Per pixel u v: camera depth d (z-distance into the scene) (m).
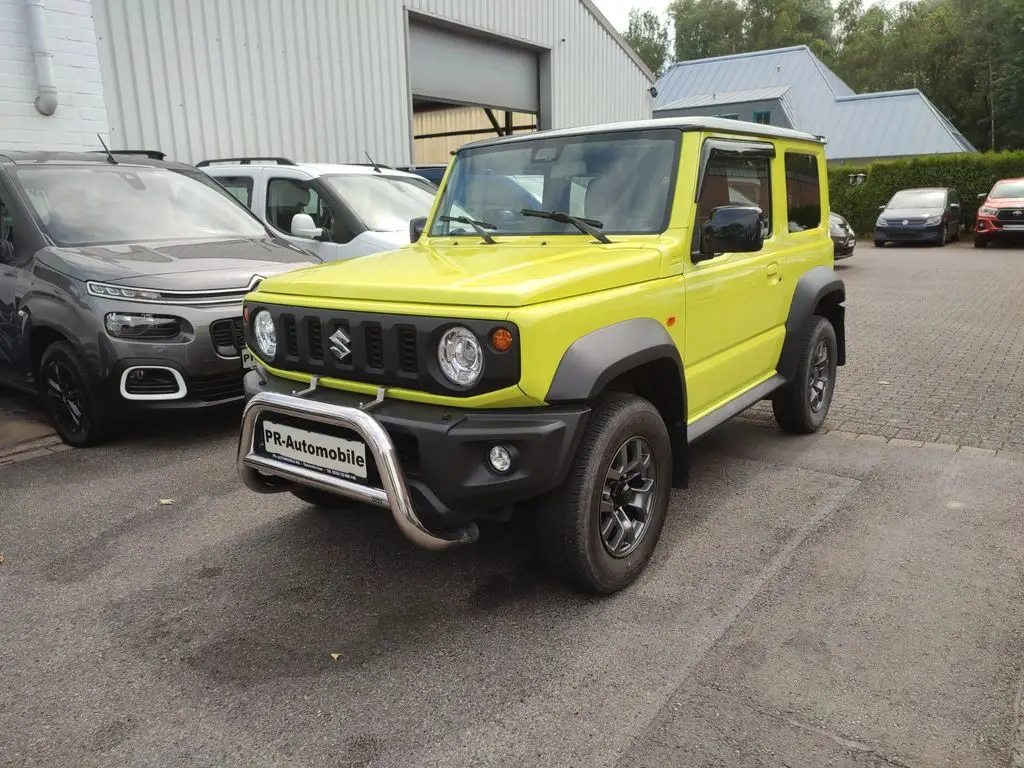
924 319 10.38
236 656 3.06
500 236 4.07
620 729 2.59
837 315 5.64
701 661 2.94
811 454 5.20
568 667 2.93
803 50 44.00
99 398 5.30
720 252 3.59
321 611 3.37
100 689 2.87
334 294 3.26
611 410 3.24
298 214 7.68
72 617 3.36
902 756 2.42
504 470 2.90
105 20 9.82
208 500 4.60
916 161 27.23
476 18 15.14
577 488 3.13
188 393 5.26
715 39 72.81
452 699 2.77
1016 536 3.92
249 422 3.38
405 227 7.83
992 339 8.89
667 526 4.13
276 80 11.87
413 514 2.89
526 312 2.81
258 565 3.79
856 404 6.35
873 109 40.56
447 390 2.93
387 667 2.96
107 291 5.18
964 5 55.66
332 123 12.74
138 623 3.31
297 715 2.71
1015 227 21.25
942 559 3.70
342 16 12.67
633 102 20.14
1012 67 46.22
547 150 4.13
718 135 4.01
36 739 2.61
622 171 3.88
